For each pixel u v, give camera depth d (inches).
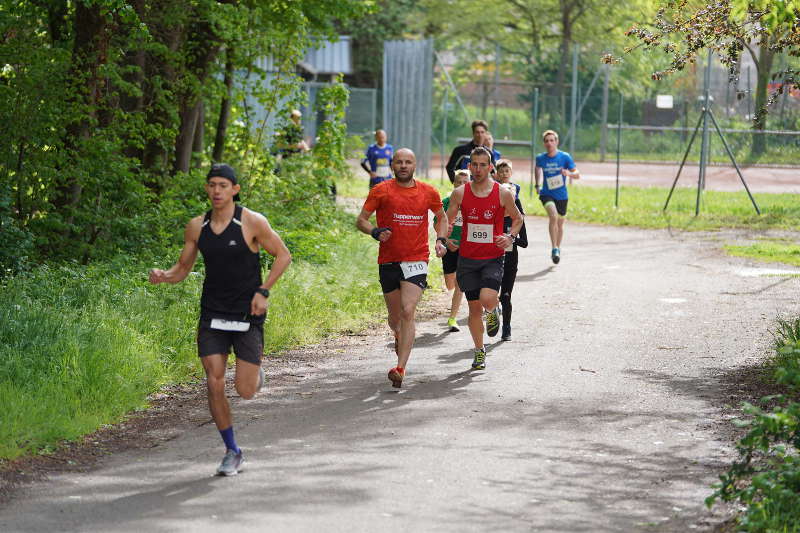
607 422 741.9
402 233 856.3
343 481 603.5
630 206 2551.7
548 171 1622.8
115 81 1358.3
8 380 759.7
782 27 955.3
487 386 858.8
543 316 1194.0
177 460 651.5
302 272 1291.8
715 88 3951.8
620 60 1116.5
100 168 1341.0
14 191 1301.7
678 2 1045.8
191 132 1742.1
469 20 5403.5
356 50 5698.8
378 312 1221.7
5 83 1278.3
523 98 4635.8
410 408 785.6
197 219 625.9
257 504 560.7
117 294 1044.5
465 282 913.5
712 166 3061.0
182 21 1547.7
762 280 1450.5
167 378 872.3
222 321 623.8
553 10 5152.6
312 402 808.3
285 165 1807.3
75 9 1325.0
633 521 535.8
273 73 1841.8
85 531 518.3
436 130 4446.4
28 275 1104.8
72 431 696.4
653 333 1087.6
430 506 557.6
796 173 3029.0
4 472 617.0
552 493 582.2
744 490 539.8
